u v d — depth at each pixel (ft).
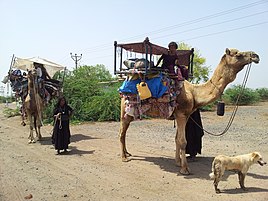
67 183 25.76
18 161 33.17
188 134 33.35
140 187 24.73
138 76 30.32
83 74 87.81
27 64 52.42
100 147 40.40
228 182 25.89
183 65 33.65
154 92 29.09
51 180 26.58
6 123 71.31
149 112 30.48
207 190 23.93
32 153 37.24
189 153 33.58
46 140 46.42
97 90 82.17
